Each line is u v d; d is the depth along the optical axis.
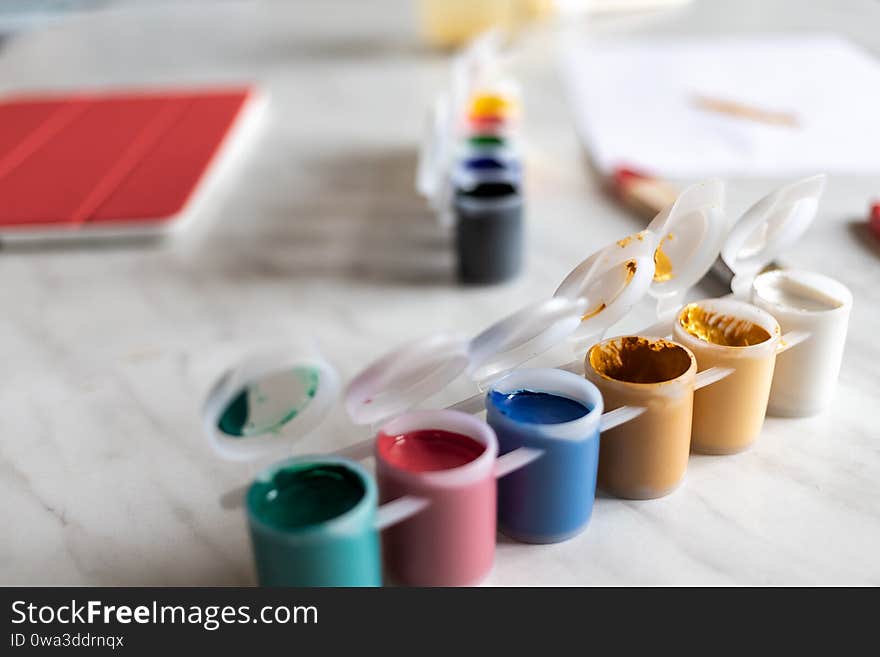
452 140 0.87
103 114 1.15
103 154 1.01
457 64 1.01
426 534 0.42
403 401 0.45
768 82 1.17
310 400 0.44
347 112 1.19
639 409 0.46
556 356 0.60
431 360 0.40
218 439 0.41
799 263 0.72
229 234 0.87
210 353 0.66
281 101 1.24
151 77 1.36
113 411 0.60
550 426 0.44
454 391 0.59
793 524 0.47
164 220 0.84
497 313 0.70
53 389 0.63
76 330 0.71
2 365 0.66
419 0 1.59
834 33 1.39
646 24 1.52
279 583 0.39
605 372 0.51
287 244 0.84
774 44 1.34
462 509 0.42
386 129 1.12
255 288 0.76
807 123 1.01
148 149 1.02
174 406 0.60
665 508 0.49
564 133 1.05
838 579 0.44
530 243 0.81
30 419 0.59
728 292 0.68
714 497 0.50
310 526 0.40
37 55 1.53
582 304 0.44
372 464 0.51
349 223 0.88
